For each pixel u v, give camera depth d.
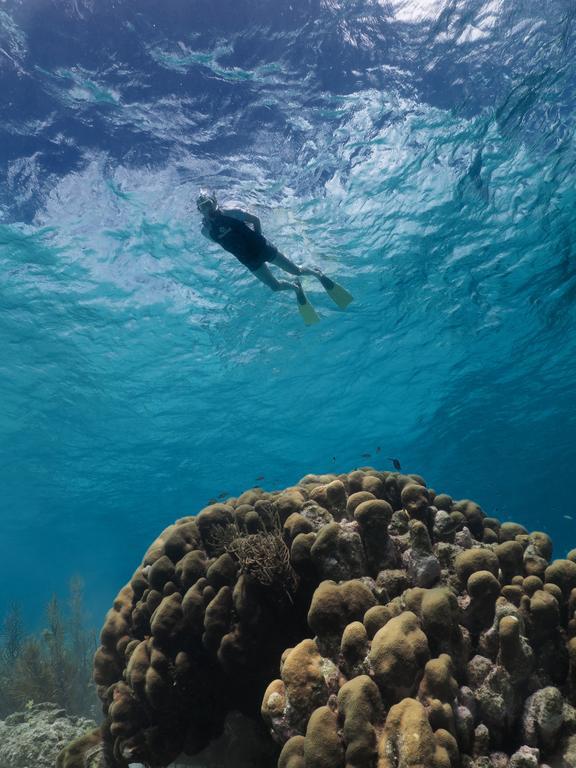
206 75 11.65
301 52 11.65
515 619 3.49
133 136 12.20
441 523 4.64
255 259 8.85
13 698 11.47
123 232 14.20
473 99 12.30
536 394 26.39
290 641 4.56
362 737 2.94
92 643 14.23
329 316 18.72
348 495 5.34
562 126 12.72
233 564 4.79
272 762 4.47
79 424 23.89
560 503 47.88
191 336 18.80
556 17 11.12
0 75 11.07
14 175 12.37
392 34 11.77
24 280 15.29
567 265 17.12
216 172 12.91
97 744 5.46
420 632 3.42
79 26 10.66
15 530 38.88
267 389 22.98
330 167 13.23
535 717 3.38
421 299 18.45
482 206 14.74
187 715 4.70
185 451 28.12
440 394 25.48
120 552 52.59
